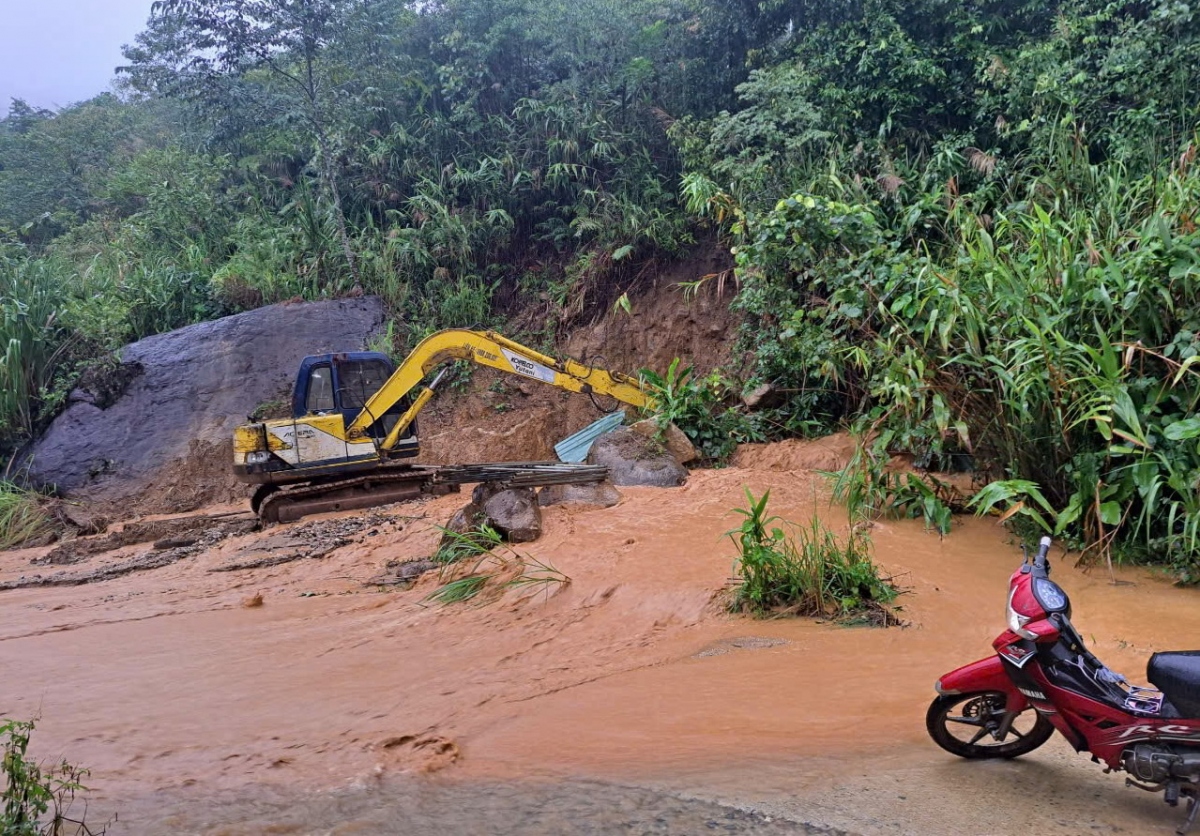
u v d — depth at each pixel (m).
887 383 9.05
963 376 8.91
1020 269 8.70
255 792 3.78
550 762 3.99
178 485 15.84
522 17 20.09
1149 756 3.27
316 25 18.64
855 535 7.81
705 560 7.71
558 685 5.29
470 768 3.98
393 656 6.17
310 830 3.33
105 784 3.94
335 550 10.04
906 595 6.70
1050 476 8.26
